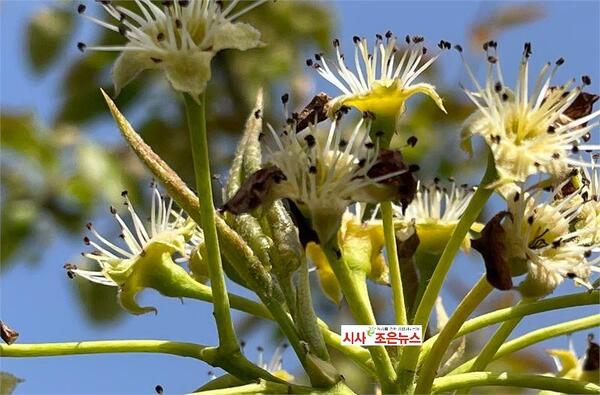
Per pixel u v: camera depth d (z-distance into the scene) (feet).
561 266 0.84
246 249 0.84
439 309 0.93
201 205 0.82
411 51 0.90
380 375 0.83
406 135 1.18
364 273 0.89
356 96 0.88
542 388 0.83
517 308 0.84
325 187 0.83
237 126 1.20
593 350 0.95
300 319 0.83
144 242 0.90
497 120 0.84
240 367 0.83
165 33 0.84
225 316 0.83
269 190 0.83
